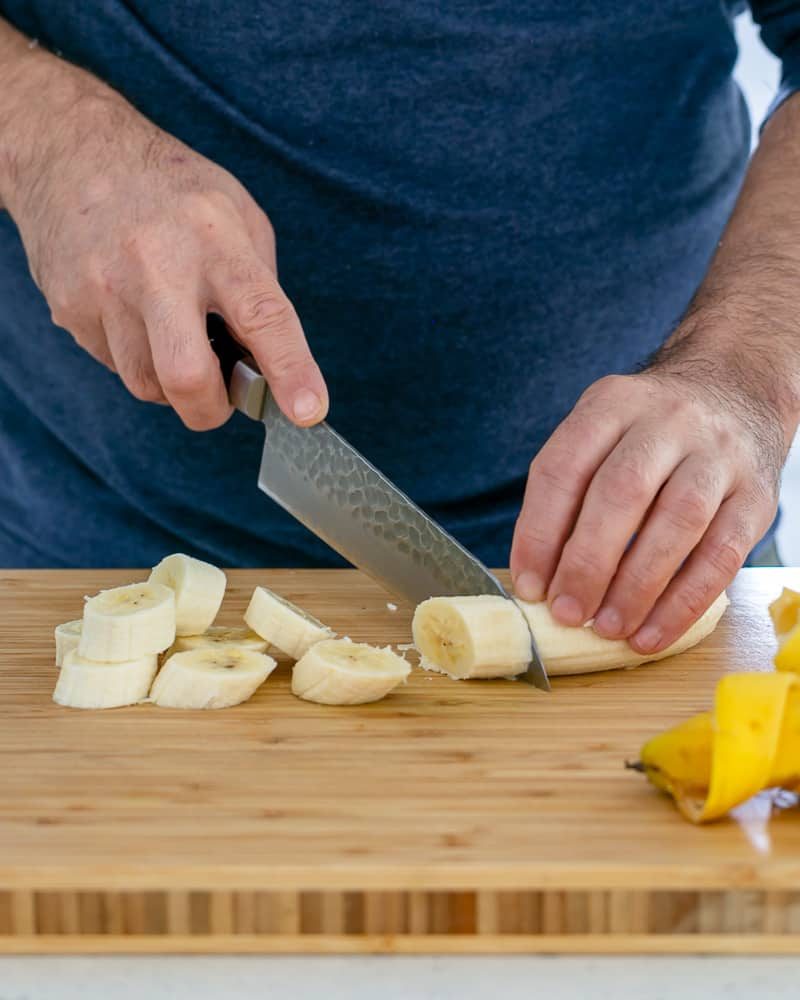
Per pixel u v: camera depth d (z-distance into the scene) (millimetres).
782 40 2180
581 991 1010
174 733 1325
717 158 2250
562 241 2078
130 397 2088
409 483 2184
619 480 1403
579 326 2146
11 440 2250
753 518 1472
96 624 1405
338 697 1401
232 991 1008
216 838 1084
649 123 2107
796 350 1655
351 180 1970
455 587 1567
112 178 1591
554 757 1262
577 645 1472
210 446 2107
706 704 1411
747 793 1069
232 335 1641
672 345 1719
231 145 1964
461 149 1991
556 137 2027
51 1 1920
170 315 1488
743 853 1058
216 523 2166
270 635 1532
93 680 1397
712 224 2279
